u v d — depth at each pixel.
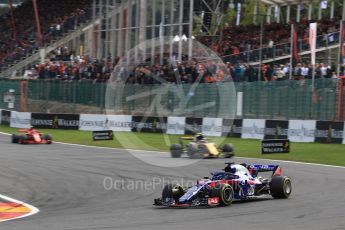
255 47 68.31
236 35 75.38
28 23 96.50
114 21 72.94
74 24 86.56
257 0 87.50
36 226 16.83
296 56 54.03
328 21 67.62
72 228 16.42
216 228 16.27
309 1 78.50
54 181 27.55
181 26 62.59
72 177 28.80
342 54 52.00
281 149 39.78
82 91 65.19
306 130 47.38
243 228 16.25
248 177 21.59
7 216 19.12
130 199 22.62
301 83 49.03
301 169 31.64
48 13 94.56
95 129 61.25
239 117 53.50
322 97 47.62
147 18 66.50
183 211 19.38
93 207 20.81
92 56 77.88
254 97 52.41
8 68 89.25
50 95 68.06
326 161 35.59
